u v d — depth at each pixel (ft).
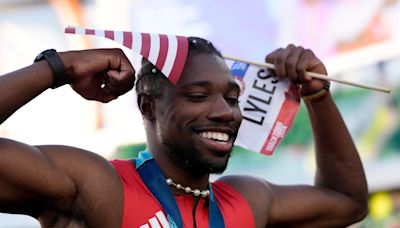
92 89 9.17
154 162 9.54
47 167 8.61
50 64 8.69
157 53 9.11
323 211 11.09
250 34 30.96
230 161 30.73
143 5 32.24
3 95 8.30
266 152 11.19
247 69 11.32
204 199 9.65
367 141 29.50
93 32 9.02
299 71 10.75
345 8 29.84
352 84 10.80
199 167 9.30
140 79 9.82
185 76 9.31
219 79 9.36
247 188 10.44
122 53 9.10
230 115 9.23
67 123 33.42
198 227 9.34
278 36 30.58
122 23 32.58
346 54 29.81
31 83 8.51
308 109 11.47
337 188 11.45
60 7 33.35
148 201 9.12
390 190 29.37
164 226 9.01
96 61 8.89
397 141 29.09
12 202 8.62
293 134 29.99
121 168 9.45
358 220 11.55
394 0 29.09
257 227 10.12
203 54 9.54
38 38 33.71
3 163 8.30
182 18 31.89
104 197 8.93
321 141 11.48
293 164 29.91
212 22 31.32
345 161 11.41
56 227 9.07
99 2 32.73
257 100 11.25
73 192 8.84
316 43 30.27
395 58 29.12
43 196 8.67
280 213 10.69
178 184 9.52
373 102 29.43
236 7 31.12
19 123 33.71
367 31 29.58
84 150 9.23
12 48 34.09
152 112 9.70
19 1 33.88
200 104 9.27
